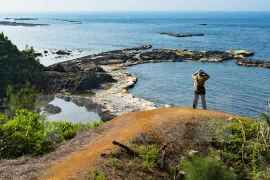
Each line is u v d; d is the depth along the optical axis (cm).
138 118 1369
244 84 5394
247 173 1090
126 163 1071
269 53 8825
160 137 1205
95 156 1112
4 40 6191
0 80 4872
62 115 1559
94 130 1411
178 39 12862
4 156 1209
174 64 7281
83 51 9794
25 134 1256
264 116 1272
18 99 2170
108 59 7688
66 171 1038
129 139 1195
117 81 5612
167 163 1092
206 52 8444
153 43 11500
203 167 996
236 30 17975
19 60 5697
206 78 1520
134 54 8700
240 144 1188
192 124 1252
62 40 12900
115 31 17375
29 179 1005
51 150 1255
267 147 1155
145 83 5622
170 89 5234
